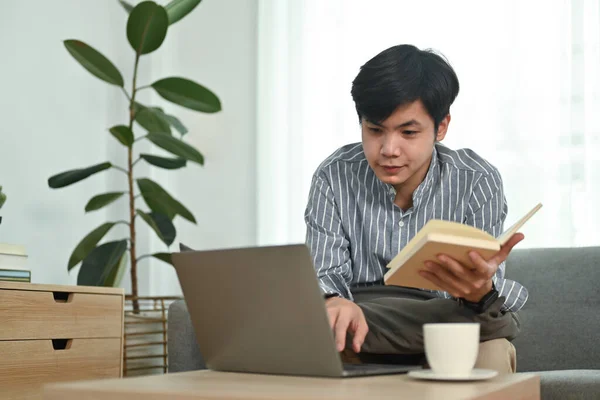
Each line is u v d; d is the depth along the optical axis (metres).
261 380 1.15
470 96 2.90
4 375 2.06
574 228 2.69
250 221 3.33
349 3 3.15
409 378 1.18
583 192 2.68
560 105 2.75
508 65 2.85
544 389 1.73
